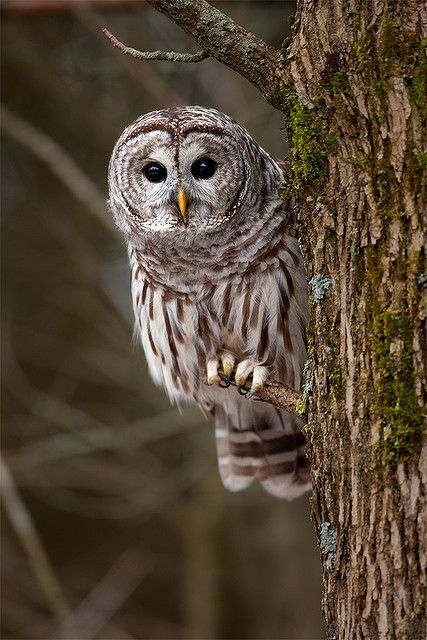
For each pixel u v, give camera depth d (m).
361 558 5.80
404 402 5.69
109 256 16.97
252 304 9.16
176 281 9.41
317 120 6.22
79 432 15.07
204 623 17.73
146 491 16.31
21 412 17.83
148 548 19.66
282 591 17.14
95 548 19.62
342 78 6.09
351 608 5.84
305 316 9.20
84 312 17.36
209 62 14.54
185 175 9.08
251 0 13.77
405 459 5.64
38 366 18.16
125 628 18.62
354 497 5.87
